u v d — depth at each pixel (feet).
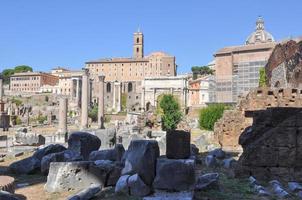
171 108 285.84
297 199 50.11
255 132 65.41
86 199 49.21
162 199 45.09
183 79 575.79
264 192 52.16
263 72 248.93
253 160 63.21
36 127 289.53
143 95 597.11
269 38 502.38
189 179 49.60
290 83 132.46
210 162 80.07
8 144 135.74
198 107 375.66
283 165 61.62
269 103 113.39
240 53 356.59
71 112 506.89
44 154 80.33
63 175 56.49
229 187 56.54
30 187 59.36
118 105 644.69
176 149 53.06
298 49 124.57
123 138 129.90
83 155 80.48
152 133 181.16
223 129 119.44
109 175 58.80
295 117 62.18
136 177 50.72
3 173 73.05
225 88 360.28
